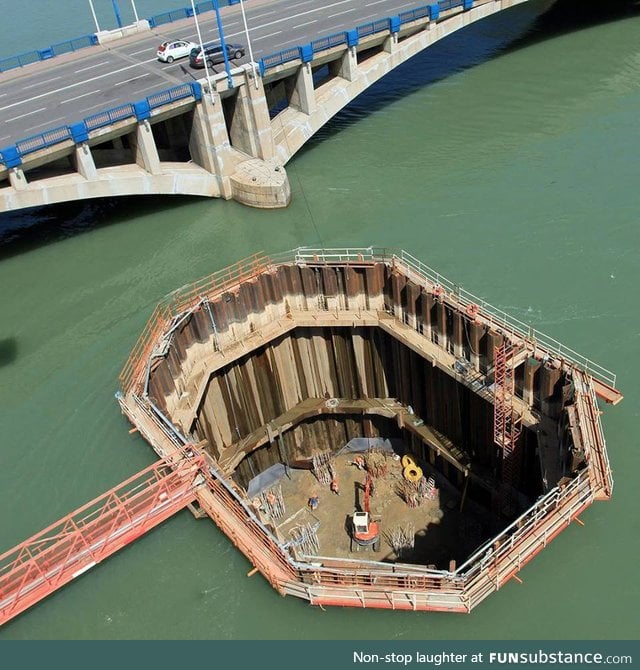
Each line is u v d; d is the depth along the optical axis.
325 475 48.47
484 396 40.19
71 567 31.59
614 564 32.41
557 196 61.78
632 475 37.12
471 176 66.88
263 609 31.02
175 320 44.31
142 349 45.28
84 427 43.44
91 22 119.62
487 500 44.50
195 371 45.38
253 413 49.59
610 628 30.17
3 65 83.00
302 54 70.12
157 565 32.78
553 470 35.81
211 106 65.62
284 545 31.92
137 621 31.33
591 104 77.12
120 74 73.00
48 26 121.19
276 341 48.41
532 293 51.56
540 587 31.52
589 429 34.25
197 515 33.81
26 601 30.66
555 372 37.06
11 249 64.81
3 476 41.12
